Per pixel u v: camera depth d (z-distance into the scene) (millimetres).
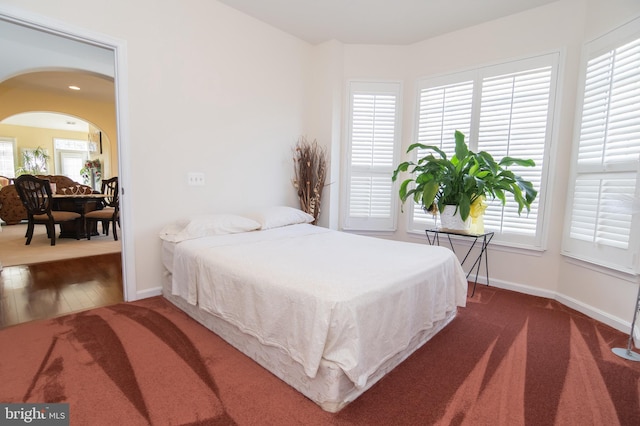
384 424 1309
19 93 5500
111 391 1460
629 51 2201
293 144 3682
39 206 4387
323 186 3764
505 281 3127
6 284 2893
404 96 3723
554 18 2752
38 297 2592
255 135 3289
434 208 3170
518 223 3010
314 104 3816
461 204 2762
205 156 2904
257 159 3334
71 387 1479
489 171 2771
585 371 1717
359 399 1462
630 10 2197
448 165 2846
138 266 2578
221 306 1892
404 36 3471
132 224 2510
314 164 3709
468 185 2781
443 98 3412
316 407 1396
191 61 2738
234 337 1863
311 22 3230
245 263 1845
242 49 3092
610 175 2338
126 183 2451
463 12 2955
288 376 1536
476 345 1992
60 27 2084
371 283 1554
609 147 2340
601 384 1605
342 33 3453
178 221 2635
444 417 1357
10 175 9250
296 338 1455
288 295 1498
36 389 1459
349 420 1325
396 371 1699
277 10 3016
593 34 2504
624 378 1657
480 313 2512
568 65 2707
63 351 1783
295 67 3609
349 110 3760
